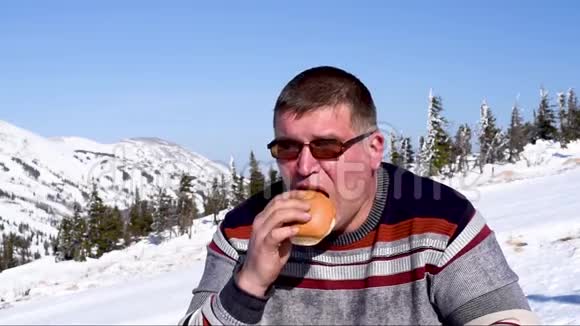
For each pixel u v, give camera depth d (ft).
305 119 7.38
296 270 8.07
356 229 7.93
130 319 54.34
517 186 128.67
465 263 7.48
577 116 243.19
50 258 178.09
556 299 36.60
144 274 101.14
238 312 7.27
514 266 49.26
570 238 57.47
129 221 191.72
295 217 7.06
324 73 7.55
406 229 7.81
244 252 8.38
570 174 138.10
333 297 7.93
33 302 87.40
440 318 7.72
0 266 413.39
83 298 80.33
